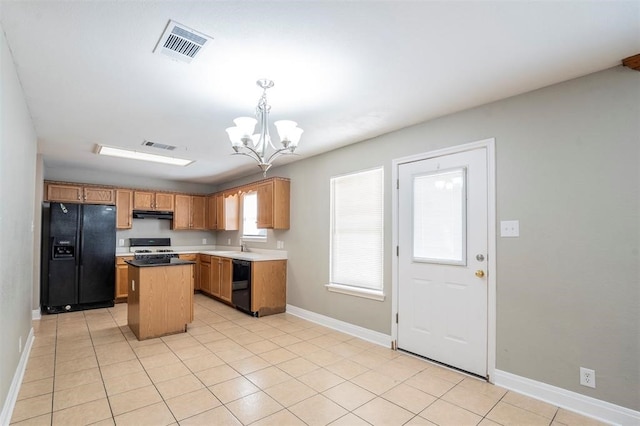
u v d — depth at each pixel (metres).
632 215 2.05
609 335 2.11
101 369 2.85
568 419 2.13
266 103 2.68
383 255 3.56
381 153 3.62
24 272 2.94
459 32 1.79
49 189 5.18
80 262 5.00
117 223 5.87
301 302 4.66
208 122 3.24
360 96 2.61
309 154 4.49
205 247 7.25
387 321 3.46
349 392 2.47
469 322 2.80
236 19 1.68
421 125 3.23
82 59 2.07
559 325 2.31
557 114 2.37
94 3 1.56
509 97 2.62
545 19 1.67
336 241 4.18
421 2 1.54
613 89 2.14
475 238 2.79
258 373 2.79
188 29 1.76
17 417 2.10
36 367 2.87
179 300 3.90
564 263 2.30
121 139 3.83
